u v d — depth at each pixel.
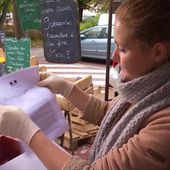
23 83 1.20
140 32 0.81
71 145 2.85
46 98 1.18
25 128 0.93
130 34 0.83
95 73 7.32
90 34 8.51
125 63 0.87
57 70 7.09
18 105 1.11
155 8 0.80
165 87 0.86
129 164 0.78
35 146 0.90
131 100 0.92
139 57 0.85
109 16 2.13
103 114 1.31
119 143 0.90
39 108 1.13
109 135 0.99
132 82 0.89
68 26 1.79
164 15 0.80
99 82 6.31
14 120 0.94
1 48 1.99
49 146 0.89
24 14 1.93
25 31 1.97
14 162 1.07
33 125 0.94
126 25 0.83
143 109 0.89
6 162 1.10
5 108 0.97
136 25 0.81
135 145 0.80
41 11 1.86
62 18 1.79
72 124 3.07
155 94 0.86
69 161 0.85
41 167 1.04
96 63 8.48
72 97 1.33
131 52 0.85
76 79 2.62
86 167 0.83
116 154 0.81
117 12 0.87
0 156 1.18
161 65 0.86
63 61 1.87
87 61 8.85
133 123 0.88
